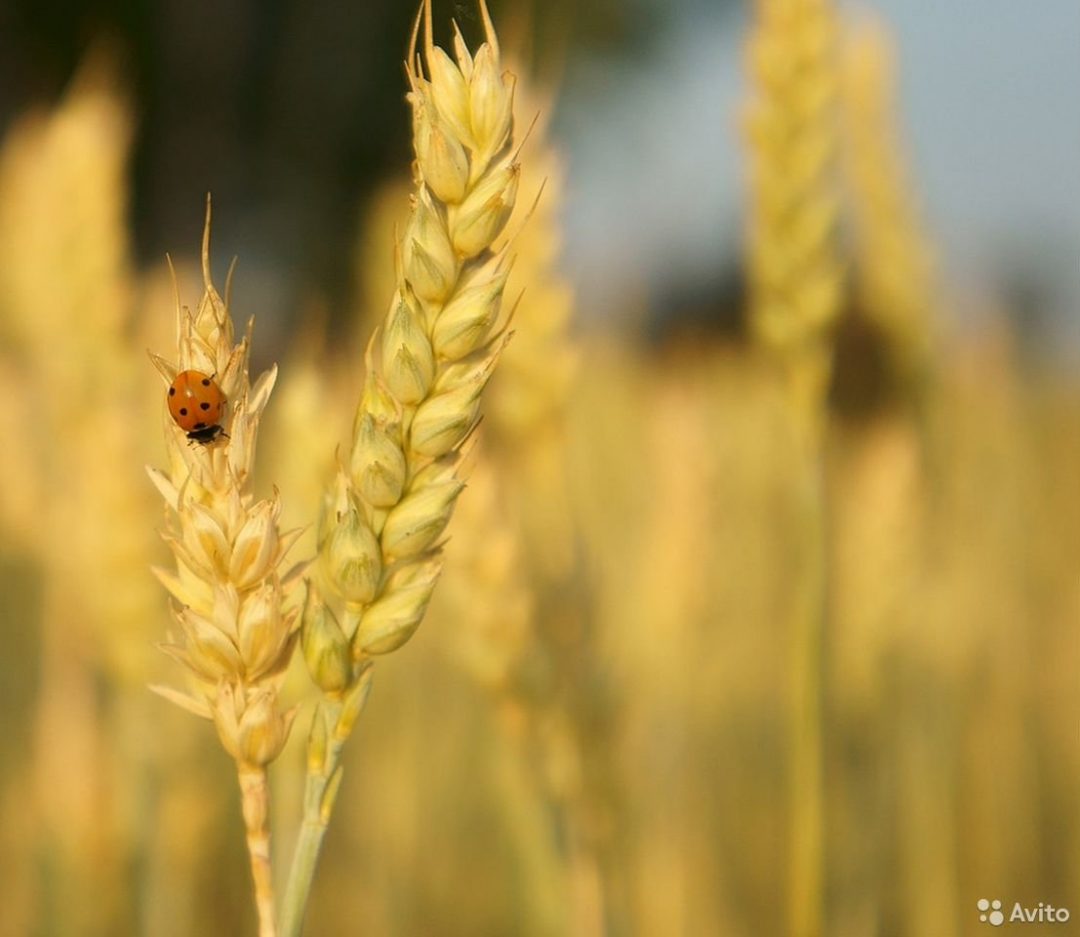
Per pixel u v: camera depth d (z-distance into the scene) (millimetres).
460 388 322
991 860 790
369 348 324
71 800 555
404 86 4824
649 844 583
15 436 688
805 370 527
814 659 506
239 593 318
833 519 813
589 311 1351
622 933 471
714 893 666
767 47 535
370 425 320
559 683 470
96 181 569
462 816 780
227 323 320
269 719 315
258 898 317
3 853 609
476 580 458
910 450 711
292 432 450
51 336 566
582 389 963
